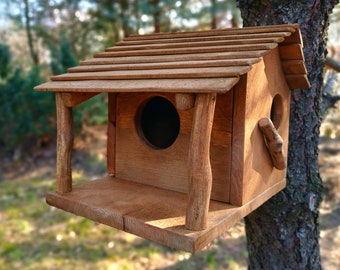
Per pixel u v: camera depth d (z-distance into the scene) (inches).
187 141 48.1
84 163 204.7
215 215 40.6
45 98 214.5
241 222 83.2
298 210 61.1
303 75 51.1
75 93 49.3
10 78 225.6
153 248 124.3
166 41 53.8
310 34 57.1
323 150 177.3
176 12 197.2
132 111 53.9
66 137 50.2
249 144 44.4
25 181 191.2
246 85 42.3
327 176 147.7
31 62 298.4
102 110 231.3
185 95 36.4
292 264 62.6
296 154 60.1
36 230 138.7
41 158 215.8
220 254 115.9
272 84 48.9
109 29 277.1
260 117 46.6
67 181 50.4
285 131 54.5
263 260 64.5
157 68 43.6
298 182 60.6
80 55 280.4
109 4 254.7
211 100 36.1
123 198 47.3
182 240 35.4
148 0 208.4
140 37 59.4
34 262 117.2
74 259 118.8
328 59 73.7
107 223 42.9
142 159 53.3
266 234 63.4
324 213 131.2
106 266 114.3
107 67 48.8
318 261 65.6
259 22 58.3
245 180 44.1
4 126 220.8
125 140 55.1
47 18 292.2
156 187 51.7
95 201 46.4
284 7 56.2
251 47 41.8
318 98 60.4
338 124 177.3
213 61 39.3
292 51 48.7
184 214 41.4
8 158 218.1
